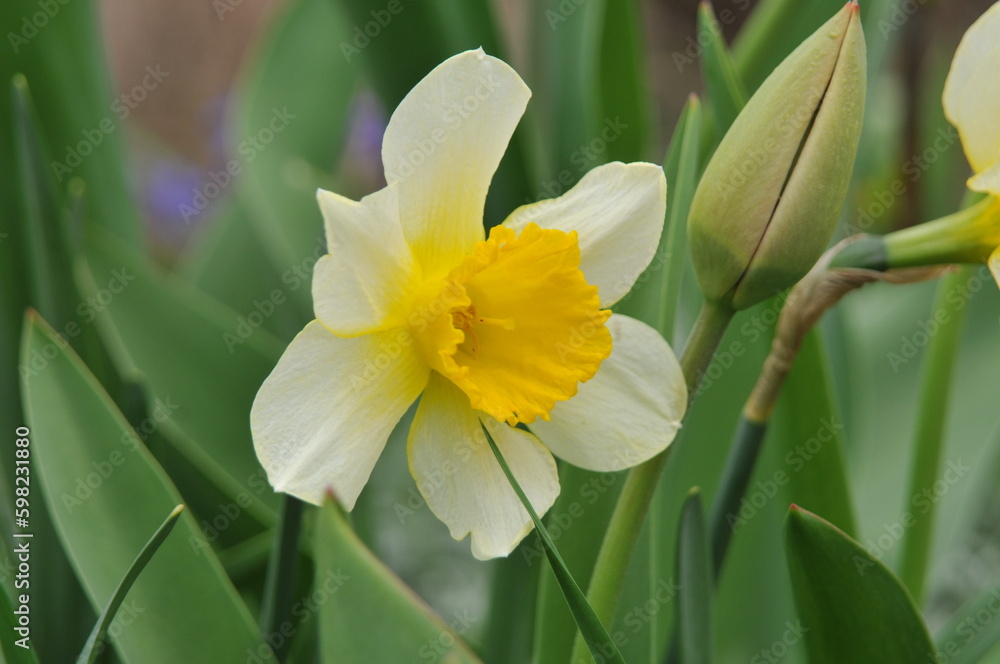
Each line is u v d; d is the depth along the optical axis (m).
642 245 0.63
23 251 0.71
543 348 0.63
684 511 0.63
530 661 0.74
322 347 0.61
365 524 0.85
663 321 0.66
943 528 0.87
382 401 0.62
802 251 0.60
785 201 0.60
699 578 0.64
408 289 0.62
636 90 0.82
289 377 0.60
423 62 0.74
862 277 0.63
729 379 0.74
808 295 0.63
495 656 0.74
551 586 0.66
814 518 0.61
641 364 0.62
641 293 0.68
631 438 0.62
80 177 0.80
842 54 0.59
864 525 0.86
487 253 0.62
